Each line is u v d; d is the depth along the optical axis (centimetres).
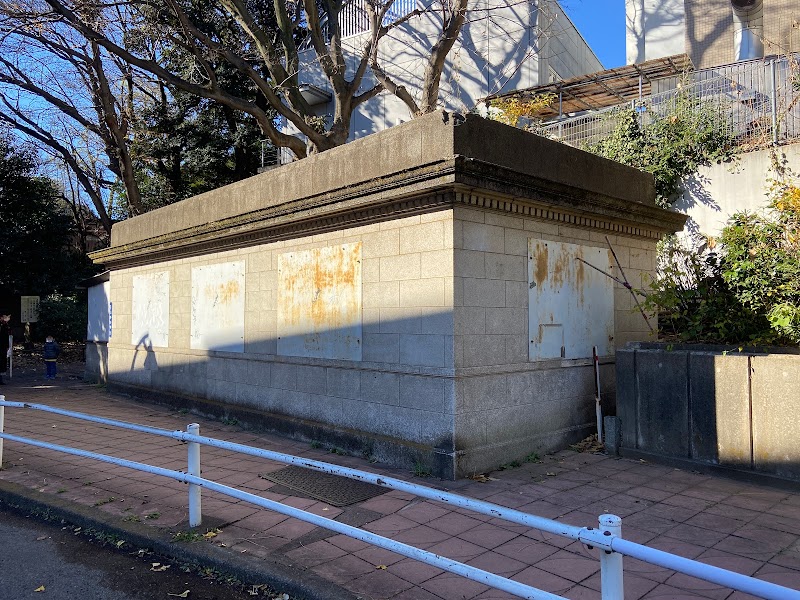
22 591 373
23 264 2119
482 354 590
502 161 607
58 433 811
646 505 490
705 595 338
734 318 691
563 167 680
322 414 711
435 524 454
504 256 619
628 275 788
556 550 404
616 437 654
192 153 2267
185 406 952
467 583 358
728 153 1099
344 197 639
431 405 583
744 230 709
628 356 651
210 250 909
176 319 997
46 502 520
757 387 553
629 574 365
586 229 723
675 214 816
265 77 2019
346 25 1916
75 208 2519
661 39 1628
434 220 586
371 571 374
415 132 599
